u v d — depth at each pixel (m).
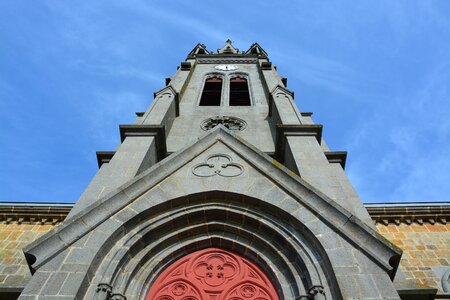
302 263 7.56
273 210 8.66
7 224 12.93
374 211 12.59
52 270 6.95
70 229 7.74
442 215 12.62
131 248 7.91
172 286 8.01
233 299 7.71
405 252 11.30
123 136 13.21
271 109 17.61
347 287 6.60
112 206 8.40
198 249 8.87
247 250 8.62
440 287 10.12
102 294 6.81
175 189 9.18
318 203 8.41
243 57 28.73
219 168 9.99
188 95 21.31
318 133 12.86
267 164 9.85
